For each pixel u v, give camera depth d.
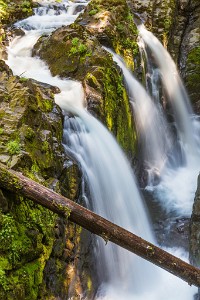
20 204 4.57
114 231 4.45
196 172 9.73
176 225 7.54
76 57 8.45
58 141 5.95
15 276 4.21
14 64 8.90
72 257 5.52
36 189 4.42
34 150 5.20
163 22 12.23
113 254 6.23
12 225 4.33
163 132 10.25
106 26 9.66
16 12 10.80
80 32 8.98
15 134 5.03
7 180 4.35
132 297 6.03
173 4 12.68
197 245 6.27
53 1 12.47
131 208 7.15
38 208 4.82
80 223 4.48
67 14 11.79
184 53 12.73
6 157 4.70
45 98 6.29
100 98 7.62
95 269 6.04
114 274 6.22
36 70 8.73
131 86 9.34
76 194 5.87
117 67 8.68
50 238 4.88
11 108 5.38
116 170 7.15
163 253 4.53
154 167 9.47
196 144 11.20
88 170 6.49
